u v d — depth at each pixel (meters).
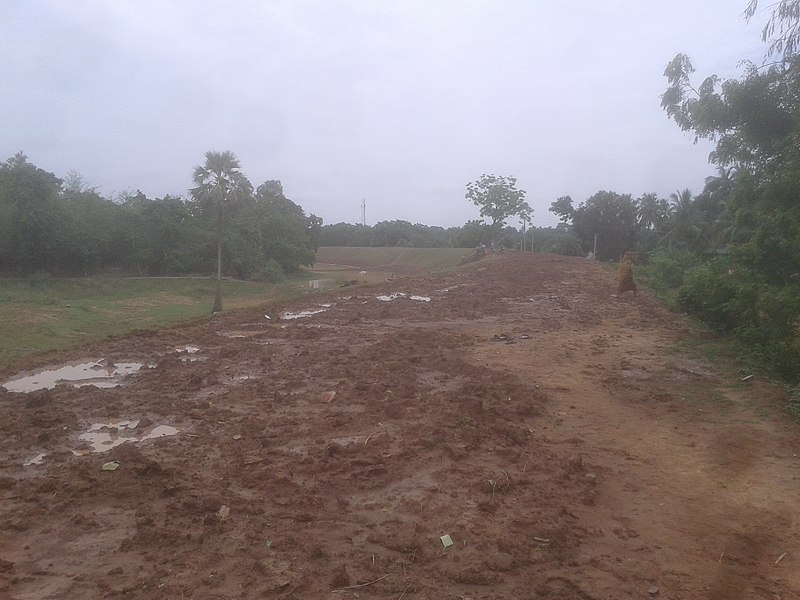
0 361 11.97
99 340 14.33
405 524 5.16
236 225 46.94
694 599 4.27
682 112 16.02
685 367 11.95
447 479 6.22
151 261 43.19
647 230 71.06
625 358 12.78
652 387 10.42
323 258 87.00
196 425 7.83
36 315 21.30
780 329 11.30
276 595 4.02
